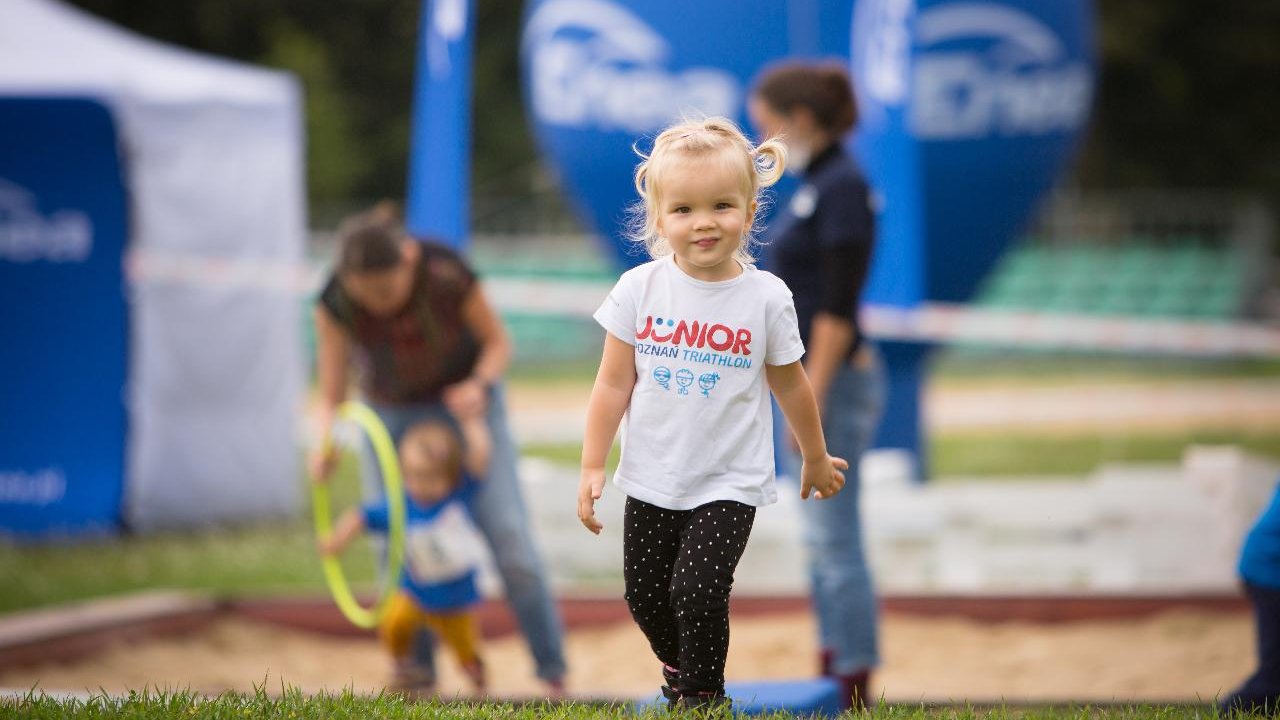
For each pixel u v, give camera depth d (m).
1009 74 42.91
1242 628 29.16
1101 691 24.75
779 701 17.14
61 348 43.06
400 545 22.80
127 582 35.56
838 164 21.52
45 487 43.03
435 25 29.52
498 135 126.62
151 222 43.19
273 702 16.06
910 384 45.44
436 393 23.72
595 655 29.39
